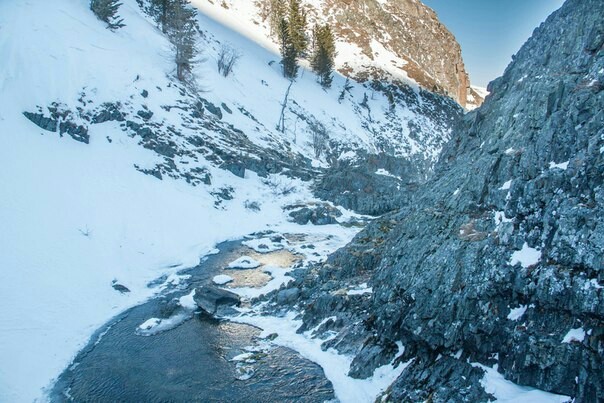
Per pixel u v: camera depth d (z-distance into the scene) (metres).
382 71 109.75
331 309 23.12
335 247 39.88
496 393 14.05
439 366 16.03
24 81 38.28
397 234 23.28
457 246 17.67
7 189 29.36
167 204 39.19
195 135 49.59
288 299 26.34
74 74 42.69
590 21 19.38
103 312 25.73
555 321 14.02
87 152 38.22
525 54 24.47
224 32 86.00
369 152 77.31
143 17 65.88
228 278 30.88
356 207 52.28
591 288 13.09
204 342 22.91
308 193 53.09
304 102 79.44
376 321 20.19
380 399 16.55
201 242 37.50
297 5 95.75
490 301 15.62
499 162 19.03
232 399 18.30
